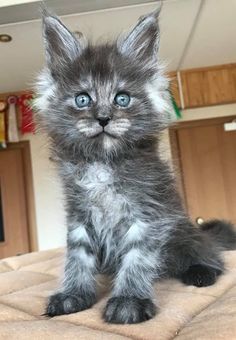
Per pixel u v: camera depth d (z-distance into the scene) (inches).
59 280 9.1
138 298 7.1
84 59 8.6
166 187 8.5
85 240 8.3
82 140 8.2
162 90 9.2
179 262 9.4
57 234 25.7
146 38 9.1
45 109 8.9
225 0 17.0
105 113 8.0
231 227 12.6
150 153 8.5
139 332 6.1
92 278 8.2
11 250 26.1
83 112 8.1
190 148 25.1
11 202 26.3
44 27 8.9
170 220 8.5
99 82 8.2
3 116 25.8
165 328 6.2
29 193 26.1
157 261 8.0
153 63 9.1
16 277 10.4
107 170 8.1
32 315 7.3
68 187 8.3
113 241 8.1
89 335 5.8
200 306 7.3
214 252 10.0
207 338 5.3
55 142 8.7
